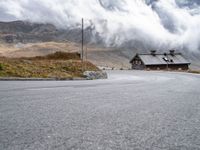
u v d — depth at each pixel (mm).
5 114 4797
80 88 11609
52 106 5934
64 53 55750
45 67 26438
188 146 3021
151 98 8211
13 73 20547
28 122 4109
